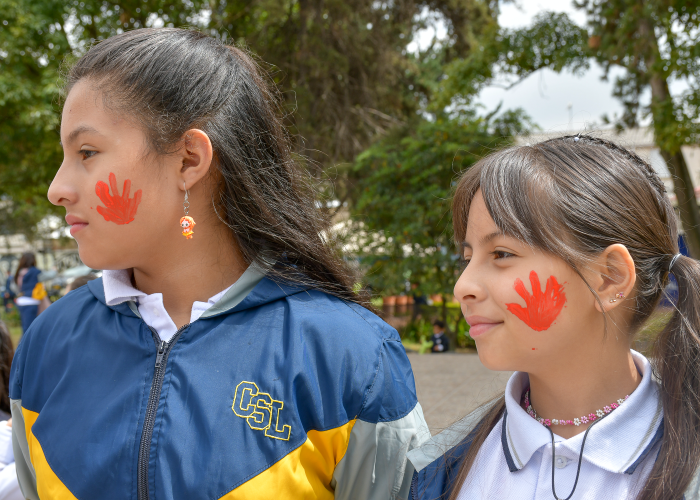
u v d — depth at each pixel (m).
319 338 1.14
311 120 8.52
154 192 1.08
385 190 8.16
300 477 1.06
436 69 10.50
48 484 1.11
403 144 8.46
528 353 0.93
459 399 4.46
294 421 1.07
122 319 1.19
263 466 1.04
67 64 1.26
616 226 0.91
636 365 1.02
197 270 1.19
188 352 1.12
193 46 1.16
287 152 1.32
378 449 1.16
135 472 1.04
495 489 1.01
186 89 1.09
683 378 0.91
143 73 1.07
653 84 6.74
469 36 9.50
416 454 1.15
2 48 7.82
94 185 1.06
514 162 0.96
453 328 8.45
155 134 1.06
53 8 8.27
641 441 0.91
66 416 1.13
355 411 1.13
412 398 1.23
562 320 0.90
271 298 1.18
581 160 0.96
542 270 0.91
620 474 0.90
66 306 1.30
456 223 1.08
